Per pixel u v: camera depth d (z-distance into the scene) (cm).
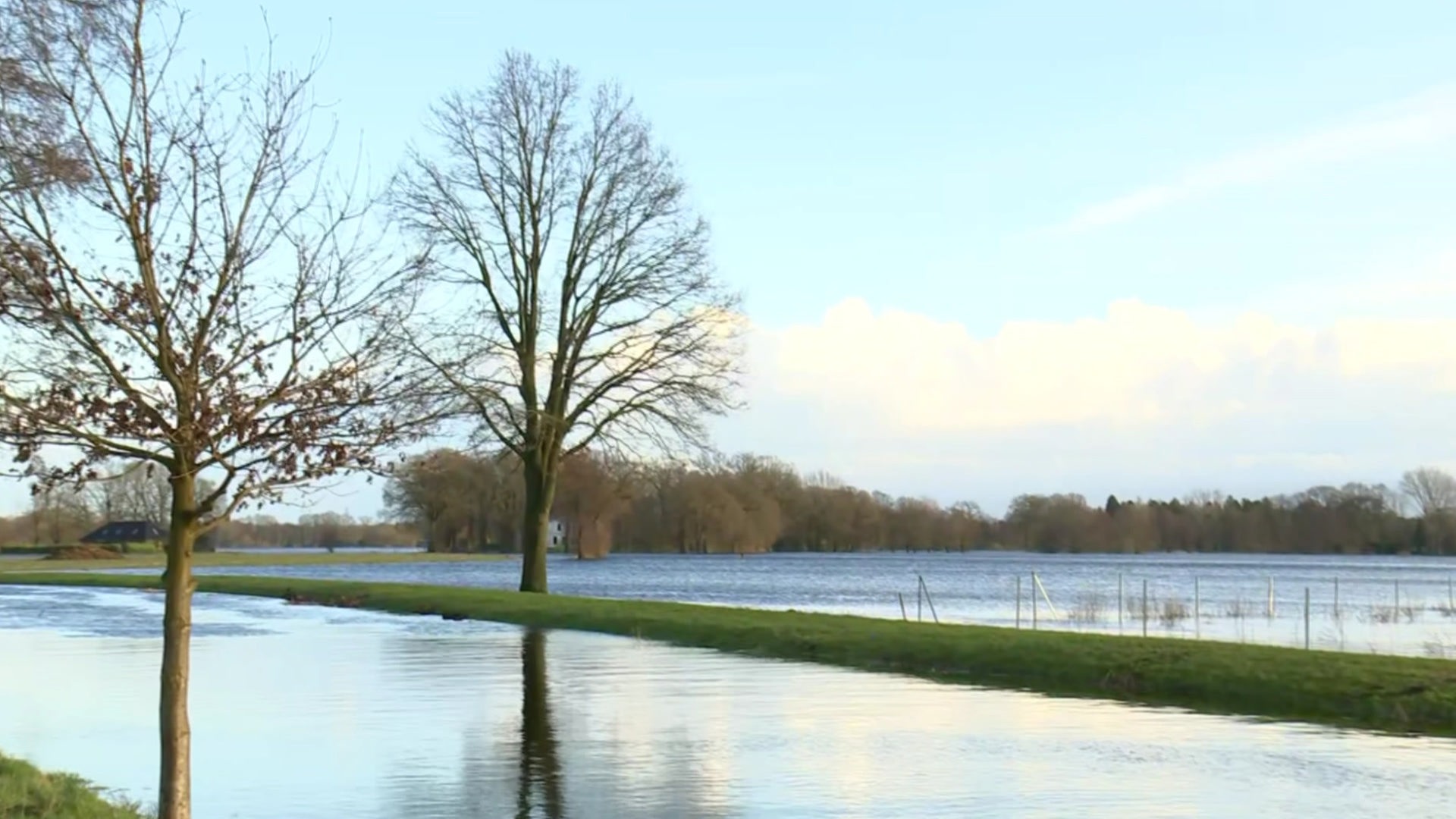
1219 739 1504
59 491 1393
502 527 11712
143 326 848
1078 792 1213
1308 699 1781
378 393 924
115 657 2470
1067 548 14750
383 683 2019
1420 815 1124
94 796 1116
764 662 2331
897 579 8075
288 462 880
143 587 5453
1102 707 1766
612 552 12575
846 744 1467
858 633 2580
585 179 3903
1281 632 3359
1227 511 14475
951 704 1797
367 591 4306
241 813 1138
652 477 4031
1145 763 1356
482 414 3716
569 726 1598
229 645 2678
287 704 1792
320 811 1141
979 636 2458
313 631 3045
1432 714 1664
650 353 3891
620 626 3014
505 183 3866
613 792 1216
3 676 2162
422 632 3016
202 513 895
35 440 837
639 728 1580
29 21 907
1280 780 1265
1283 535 13925
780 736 1517
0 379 838
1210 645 2233
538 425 3866
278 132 973
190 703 1800
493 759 1377
